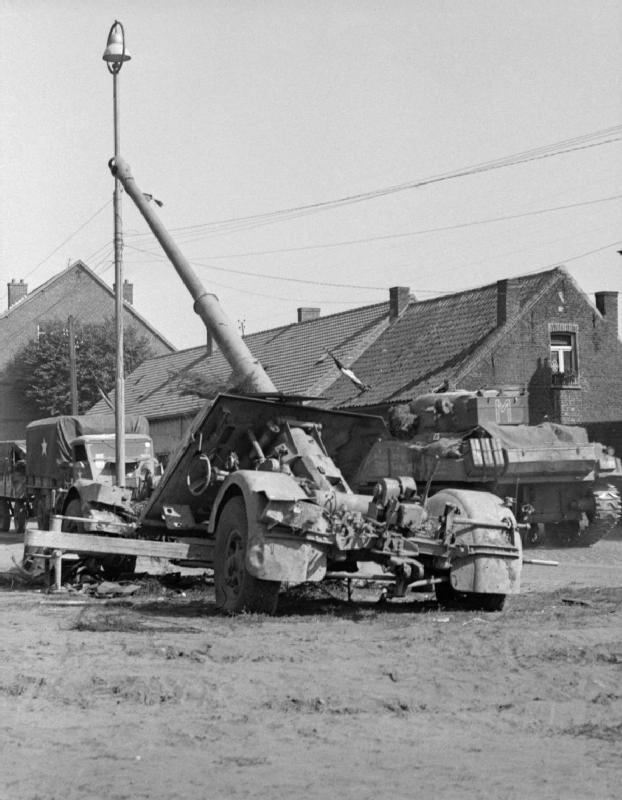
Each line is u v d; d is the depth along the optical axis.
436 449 28.02
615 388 46.69
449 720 8.26
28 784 6.62
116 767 6.97
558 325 45.59
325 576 14.22
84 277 84.81
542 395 45.06
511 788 6.53
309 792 6.44
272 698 8.90
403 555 13.44
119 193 28.70
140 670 10.01
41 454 36.78
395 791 6.46
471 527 13.91
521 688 9.35
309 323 57.56
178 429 57.69
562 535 30.56
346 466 16.45
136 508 17.62
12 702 8.81
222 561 14.03
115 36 28.45
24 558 19.31
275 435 15.48
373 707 8.64
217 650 11.01
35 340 79.19
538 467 28.00
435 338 47.56
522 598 15.69
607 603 15.16
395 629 12.65
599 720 8.28
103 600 15.73
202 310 19.09
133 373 70.00
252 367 17.95
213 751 7.36
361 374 49.06
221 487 14.32
